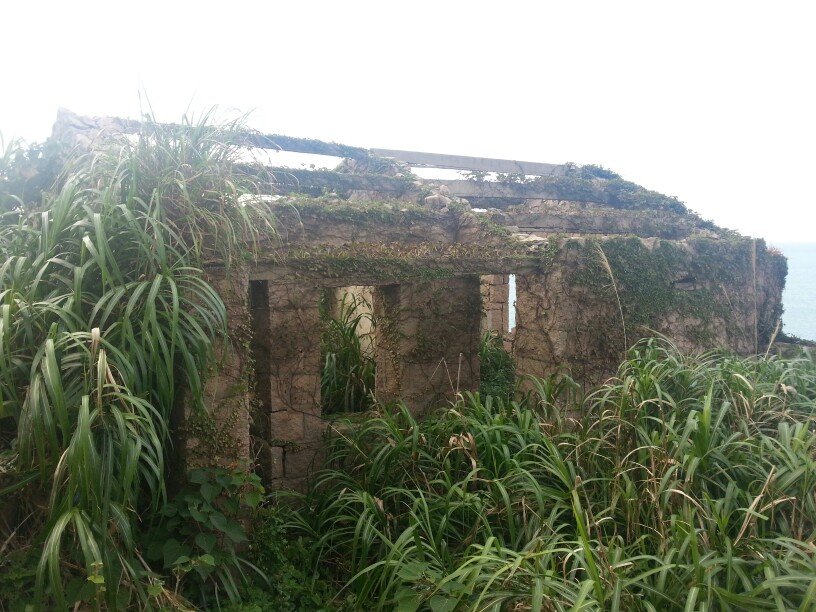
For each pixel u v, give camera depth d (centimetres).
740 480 362
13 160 454
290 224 507
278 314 453
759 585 261
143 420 282
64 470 263
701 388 445
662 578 277
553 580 279
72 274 332
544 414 504
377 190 698
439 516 378
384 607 331
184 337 335
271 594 348
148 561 324
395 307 530
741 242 682
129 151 360
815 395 477
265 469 458
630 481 350
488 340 822
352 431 473
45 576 274
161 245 319
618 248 582
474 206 832
